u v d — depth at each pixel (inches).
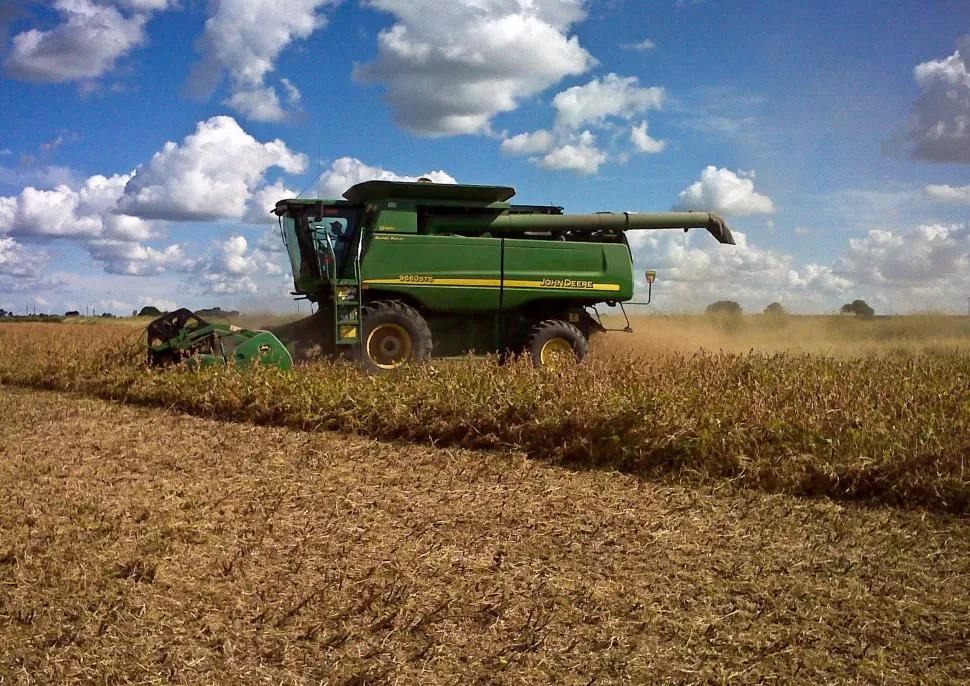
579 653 139.1
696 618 152.6
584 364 363.6
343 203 506.0
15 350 542.9
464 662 135.9
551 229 551.2
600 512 221.1
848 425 262.8
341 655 137.7
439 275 507.8
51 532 198.1
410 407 323.9
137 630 146.4
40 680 129.6
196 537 195.2
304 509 221.5
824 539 200.2
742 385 322.7
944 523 214.1
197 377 384.5
